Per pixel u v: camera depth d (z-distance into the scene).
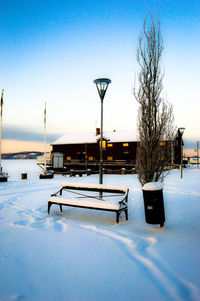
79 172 23.98
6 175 17.48
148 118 7.09
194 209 7.07
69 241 4.33
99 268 3.26
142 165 7.17
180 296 2.58
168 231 4.84
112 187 6.44
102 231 4.89
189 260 3.46
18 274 3.11
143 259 3.52
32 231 4.93
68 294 2.65
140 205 7.61
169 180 17.77
